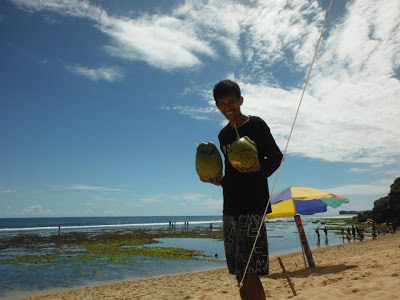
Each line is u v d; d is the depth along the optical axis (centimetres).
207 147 231
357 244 2617
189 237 3838
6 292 1214
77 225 7900
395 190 5128
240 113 232
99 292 1120
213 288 802
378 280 455
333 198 934
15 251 2397
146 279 1360
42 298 1091
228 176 234
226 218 236
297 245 3116
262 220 213
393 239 3009
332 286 462
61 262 1886
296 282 624
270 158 220
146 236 3969
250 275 211
